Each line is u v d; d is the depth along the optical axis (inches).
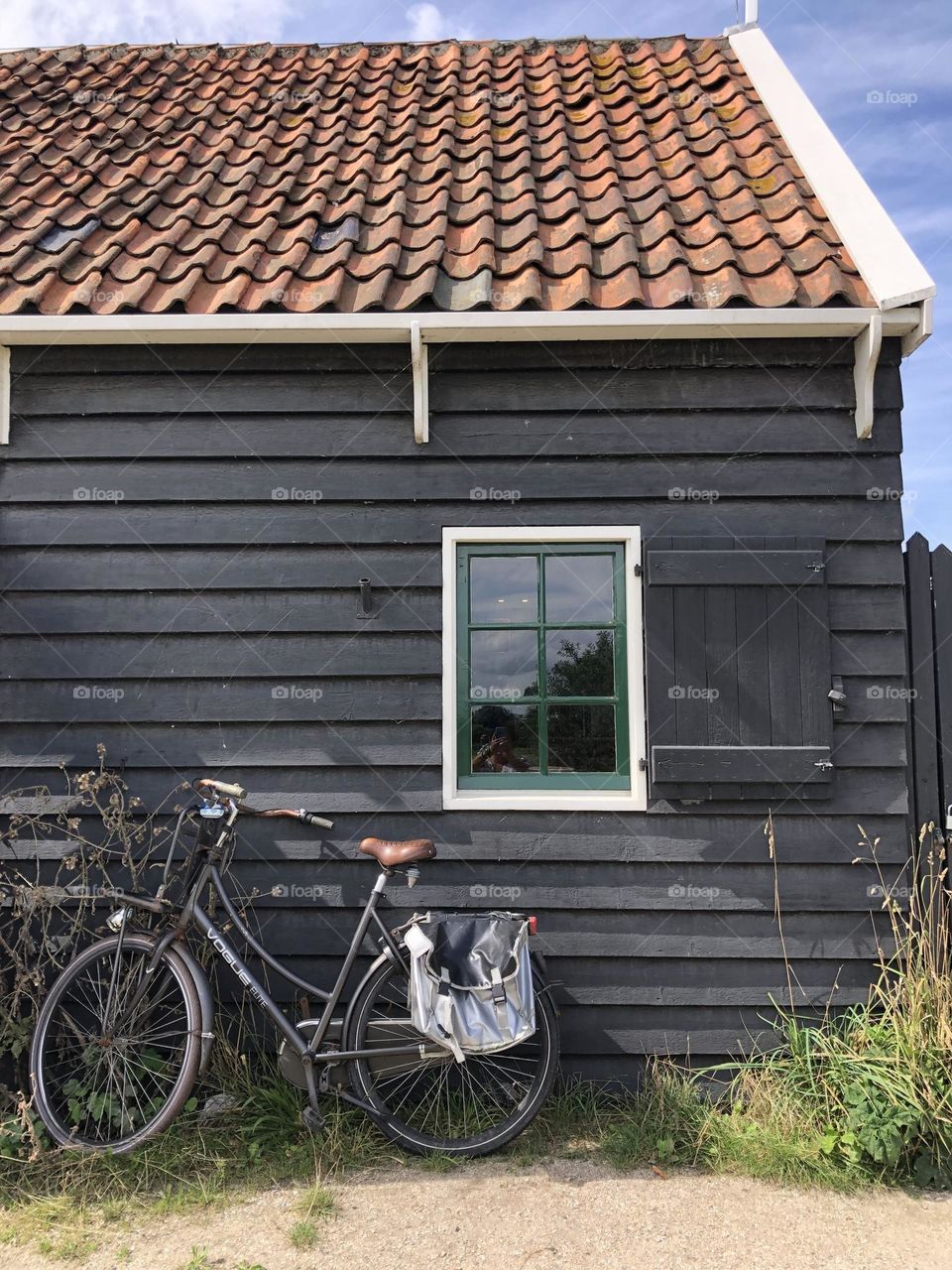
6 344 155.1
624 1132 135.8
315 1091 133.9
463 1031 126.2
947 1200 123.5
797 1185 126.0
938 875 149.0
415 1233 115.7
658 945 149.1
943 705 153.6
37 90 225.5
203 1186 124.5
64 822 154.9
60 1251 112.8
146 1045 145.1
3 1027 144.8
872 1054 136.9
